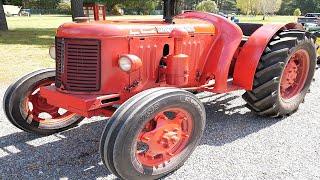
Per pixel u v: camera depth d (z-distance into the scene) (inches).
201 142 159.0
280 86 182.2
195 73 161.9
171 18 156.6
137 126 114.9
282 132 171.2
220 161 141.7
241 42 174.9
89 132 171.8
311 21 682.2
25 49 450.9
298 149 152.6
